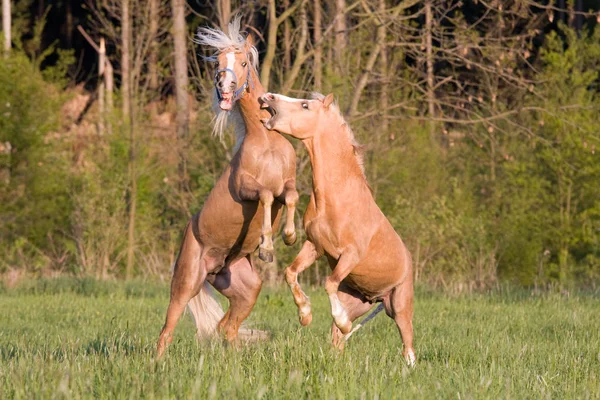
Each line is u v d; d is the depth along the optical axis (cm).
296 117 1677
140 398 1223
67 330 2533
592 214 5606
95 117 6969
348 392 1268
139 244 5300
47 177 5891
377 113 4250
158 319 2853
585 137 5231
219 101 1775
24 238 5697
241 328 2033
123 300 3609
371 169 4834
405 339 1856
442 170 5709
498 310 3117
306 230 1736
